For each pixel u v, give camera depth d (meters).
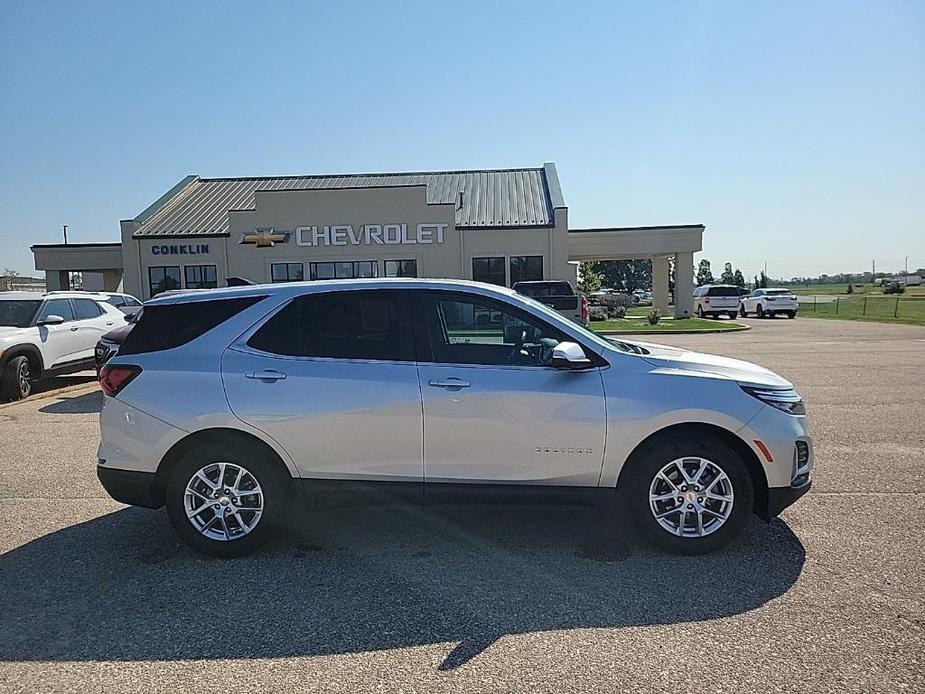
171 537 5.12
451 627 3.70
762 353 17.70
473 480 4.64
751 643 3.47
